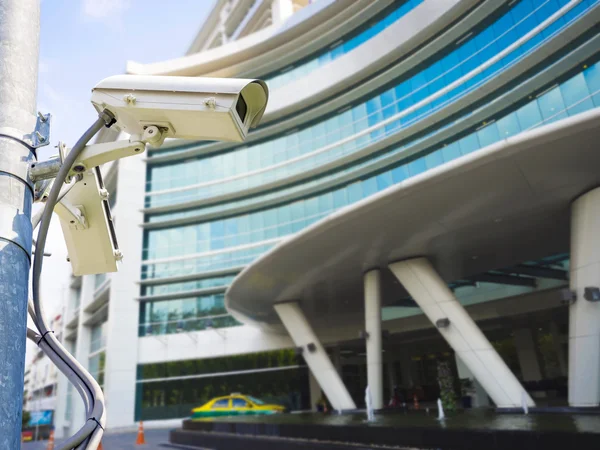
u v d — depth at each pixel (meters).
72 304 52.75
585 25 17.41
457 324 15.98
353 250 16.28
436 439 8.84
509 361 29.73
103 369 35.56
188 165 36.66
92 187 2.43
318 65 32.06
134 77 2.11
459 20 23.91
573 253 12.80
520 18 20.78
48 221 1.97
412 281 17.33
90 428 1.91
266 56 33.94
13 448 1.59
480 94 21.91
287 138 32.88
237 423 14.09
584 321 12.07
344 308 27.62
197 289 33.50
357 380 34.00
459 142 23.06
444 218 13.82
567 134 9.84
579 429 7.32
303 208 31.48
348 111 29.77
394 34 26.64
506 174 11.32
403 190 11.96
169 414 31.53
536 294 23.62
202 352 32.59
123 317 33.44
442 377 17.59
